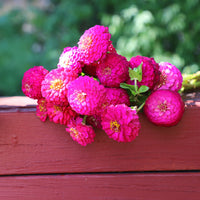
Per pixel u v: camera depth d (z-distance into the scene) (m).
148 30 3.23
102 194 1.00
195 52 3.34
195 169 0.98
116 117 0.88
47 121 0.99
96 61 0.92
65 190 1.00
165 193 1.00
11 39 4.56
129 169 0.99
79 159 0.99
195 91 1.07
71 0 4.35
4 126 0.99
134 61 0.95
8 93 3.92
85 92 0.88
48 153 1.00
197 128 0.97
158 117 0.91
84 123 0.93
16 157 1.00
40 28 4.74
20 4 5.28
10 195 1.01
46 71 0.96
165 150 0.98
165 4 3.36
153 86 0.94
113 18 3.49
